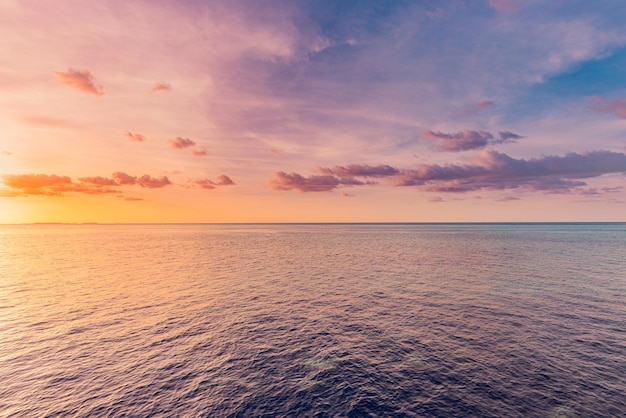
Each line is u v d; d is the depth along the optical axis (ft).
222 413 50.55
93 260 235.20
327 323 91.61
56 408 52.01
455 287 135.64
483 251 279.49
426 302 112.47
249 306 109.19
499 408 51.16
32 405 52.85
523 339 78.48
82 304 112.06
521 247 317.22
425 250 295.48
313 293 127.44
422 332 83.92
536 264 197.36
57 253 288.10
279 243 410.52
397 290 131.44
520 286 136.05
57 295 125.08
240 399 54.29
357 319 94.84
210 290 133.59
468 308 104.58
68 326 89.66
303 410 51.26
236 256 259.19
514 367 64.49
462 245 348.59
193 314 100.53
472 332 83.41
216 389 57.36
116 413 50.62
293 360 68.59
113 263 218.18
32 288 137.90
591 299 113.91
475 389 56.75
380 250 300.20
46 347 75.41
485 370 63.41
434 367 65.00
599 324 88.22
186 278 160.97
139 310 104.94
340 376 61.72
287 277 162.81
